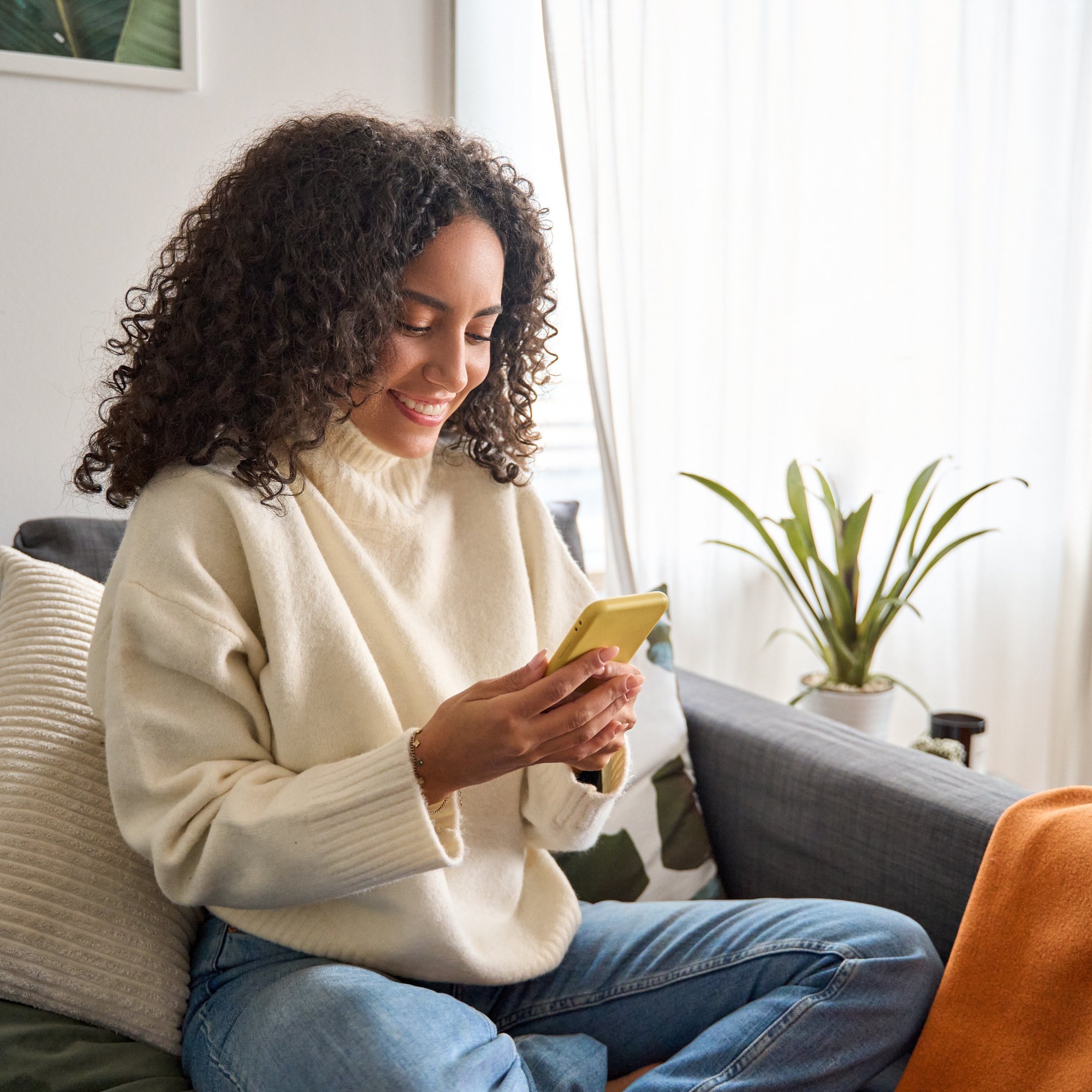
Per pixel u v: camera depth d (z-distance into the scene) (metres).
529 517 1.10
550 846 1.01
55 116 1.42
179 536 0.83
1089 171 1.95
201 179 1.51
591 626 0.77
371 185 0.87
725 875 1.32
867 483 2.01
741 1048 0.85
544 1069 0.85
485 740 0.77
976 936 0.93
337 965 0.82
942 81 1.91
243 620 0.85
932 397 2.01
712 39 1.75
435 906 0.84
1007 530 2.06
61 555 1.16
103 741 0.96
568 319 1.91
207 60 1.50
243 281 0.88
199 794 0.79
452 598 1.02
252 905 0.81
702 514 1.89
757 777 1.26
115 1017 0.85
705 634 1.93
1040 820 0.97
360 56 1.61
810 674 1.91
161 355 0.90
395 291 0.87
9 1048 0.78
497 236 0.93
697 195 1.79
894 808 1.10
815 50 1.86
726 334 1.83
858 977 0.88
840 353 1.96
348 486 0.94
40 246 1.44
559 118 1.61
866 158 1.91
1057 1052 0.85
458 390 0.93
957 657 2.08
